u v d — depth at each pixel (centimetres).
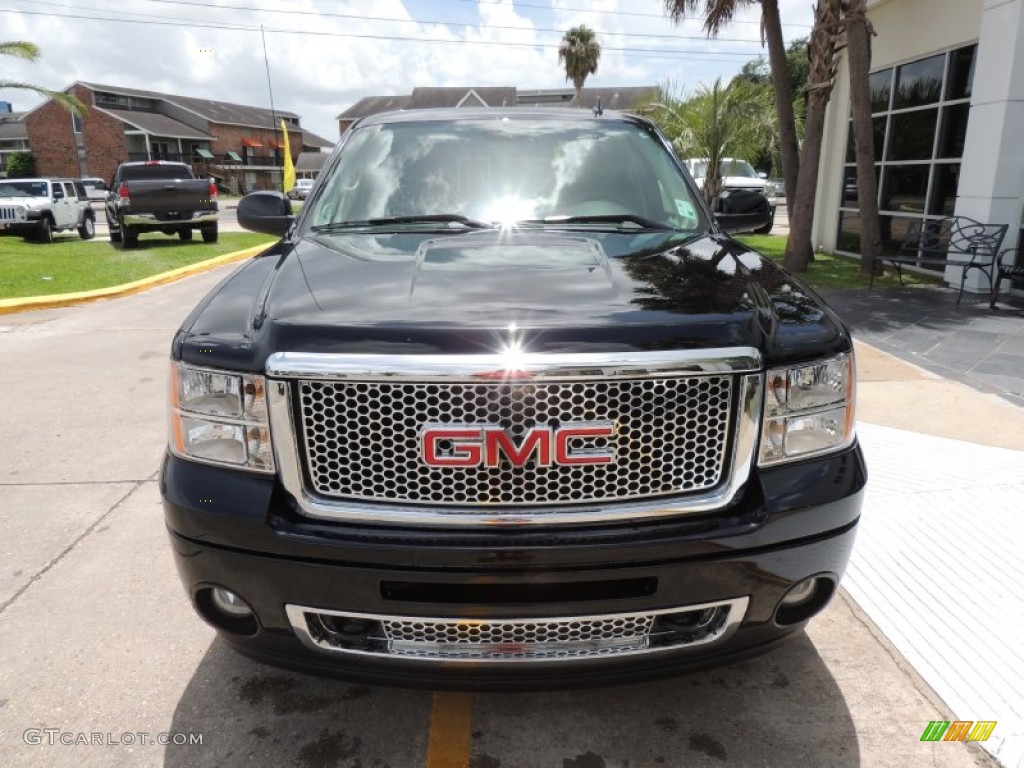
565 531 190
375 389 187
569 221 308
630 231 298
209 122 6372
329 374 185
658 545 188
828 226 1363
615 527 191
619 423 188
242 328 210
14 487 414
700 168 1702
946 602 297
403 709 246
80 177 5606
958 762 221
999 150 845
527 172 331
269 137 7212
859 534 349
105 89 5716
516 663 196
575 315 196
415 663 199
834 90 1314
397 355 185
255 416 197
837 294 908
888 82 1163
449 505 190
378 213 315
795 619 214
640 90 6066
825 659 267
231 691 254
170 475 208
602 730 236
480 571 188
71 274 1202
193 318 225
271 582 197
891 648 272
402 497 191
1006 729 233
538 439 185
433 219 308
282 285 230
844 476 207
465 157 337
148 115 6009
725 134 1627
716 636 204
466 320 193
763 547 195
